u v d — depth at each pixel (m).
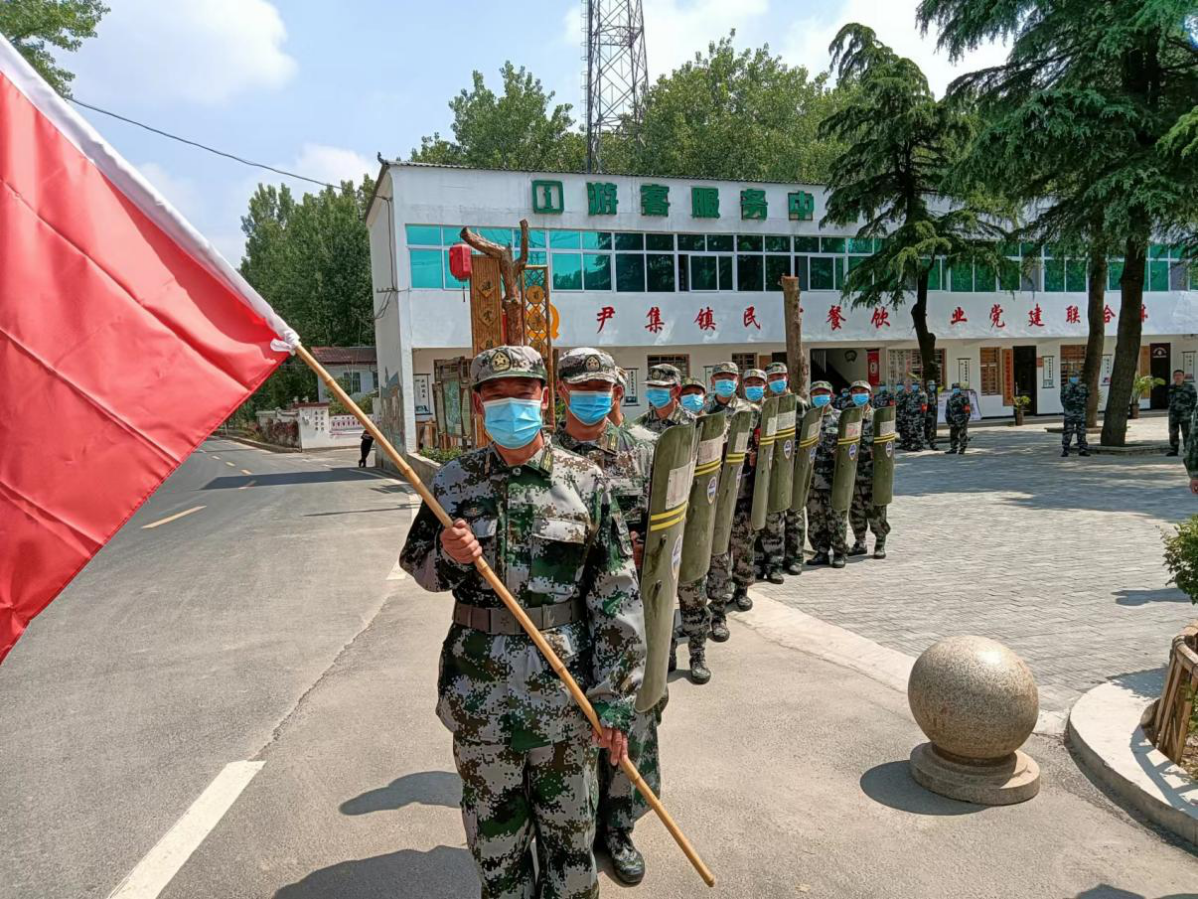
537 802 2.46
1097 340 23.45
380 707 4.92
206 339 2.43
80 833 3.54
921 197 24.25
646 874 3.08
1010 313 29.73
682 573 4.11
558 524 2.36
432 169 22.16
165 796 3.86
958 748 3.57
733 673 5.17
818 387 8.07
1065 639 5.52
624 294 24.75
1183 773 3.50
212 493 18.66
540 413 2.39
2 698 5.32
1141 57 16.78
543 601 2.37
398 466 2.37
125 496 2.31
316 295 43.59
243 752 4.34
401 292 21.97
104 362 2.32
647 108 44.47
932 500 12.35
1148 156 15.05
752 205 26.00
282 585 8.45
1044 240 19.69
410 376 22.12
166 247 2.44
